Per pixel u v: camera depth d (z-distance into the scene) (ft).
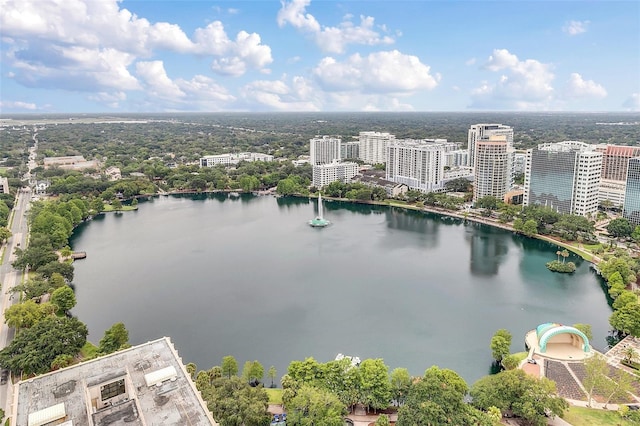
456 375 591.37
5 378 654.12
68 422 398.83
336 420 499.10
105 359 508.53
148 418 413.80
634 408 576.61
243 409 488.44
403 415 491.72
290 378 616.80
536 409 525.34
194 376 636.89
